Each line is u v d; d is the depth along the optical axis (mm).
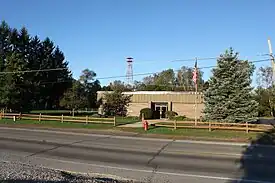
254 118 31906
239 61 33500
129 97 51312
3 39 72750
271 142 23109
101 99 53156
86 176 12250
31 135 25766
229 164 15008
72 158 16391
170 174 13055
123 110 50719
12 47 73438
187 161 15734
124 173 13227
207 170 13758
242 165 14758
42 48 77250
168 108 50406
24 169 11805
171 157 16812
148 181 11922
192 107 49469
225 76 32906
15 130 29641
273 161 15711
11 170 11234
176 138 25438
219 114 32188
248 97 32219
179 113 50000
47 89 74625
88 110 64562
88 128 31656
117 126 33156
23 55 70312
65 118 37156
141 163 15258
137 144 21594
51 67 75188
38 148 19328
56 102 76250
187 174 13055
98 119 35500
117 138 24938
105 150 18906
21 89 48344
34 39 76625
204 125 30859
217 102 32594
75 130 30328
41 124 34844
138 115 51344
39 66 73688
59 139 23594
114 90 51375
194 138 25391
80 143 21641
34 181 9539
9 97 44531
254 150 19359
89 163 15188
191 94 49594
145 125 30391
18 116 40125
